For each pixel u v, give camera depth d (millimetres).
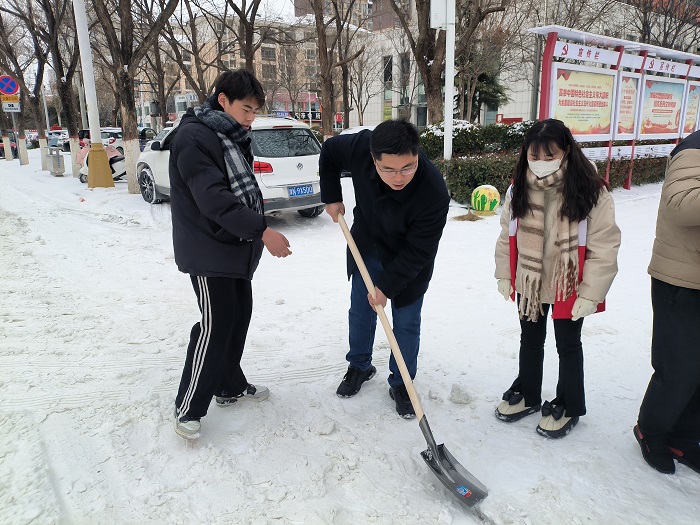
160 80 21609
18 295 4617
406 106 29516
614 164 9922
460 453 2436
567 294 2340
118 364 3318
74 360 3367
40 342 3631
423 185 2348
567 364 2480
